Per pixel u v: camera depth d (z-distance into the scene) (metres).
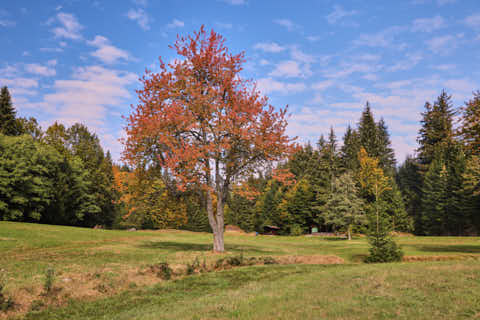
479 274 10.81
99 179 61.78
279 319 7.38
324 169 67.50
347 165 64.50
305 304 8.54
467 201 49.81
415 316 6.95
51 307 9.91
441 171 54.91
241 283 13.59
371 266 15.79
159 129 20.34
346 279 11.87
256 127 21.12
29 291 10.77
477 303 7.56
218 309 8.73
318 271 15.51
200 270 16.73
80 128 65.94
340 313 7.48
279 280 13.28
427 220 59.41
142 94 22.22
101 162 69.62
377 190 22.20
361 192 56.84
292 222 70.31
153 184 24.66
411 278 10.94
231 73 22.73
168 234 48.91
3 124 51.97
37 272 13.48
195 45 23.28
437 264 14.66
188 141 21.36
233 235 57.84
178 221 71.19
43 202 44.72
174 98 22.55
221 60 23.12
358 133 69.88
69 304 10.30
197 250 24.81
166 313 8.90
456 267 12.77
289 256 22.61
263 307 8.58
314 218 67.94
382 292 9.26
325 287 10.66
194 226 82.56
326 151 67.38
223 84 22.44
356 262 22.64
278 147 21.48
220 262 18.53
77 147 62.50
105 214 63.06
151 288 12.72
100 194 60.88
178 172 19.86
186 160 19.41
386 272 12.61
